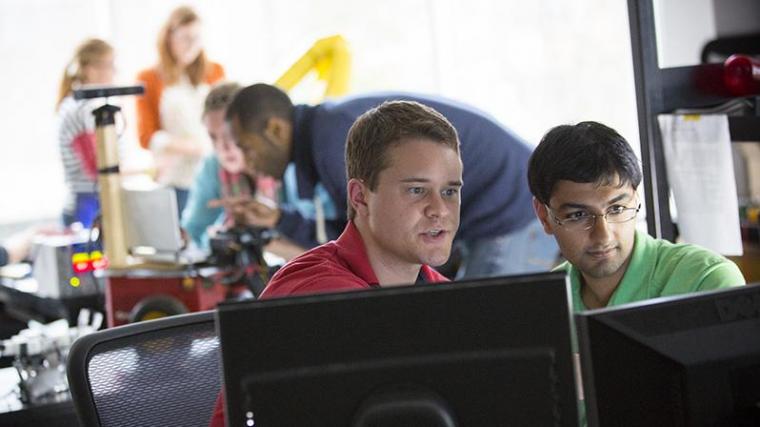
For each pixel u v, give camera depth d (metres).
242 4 9.99
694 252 2.63
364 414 1.73
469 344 1.74
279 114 6.03
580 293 2.76
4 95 10.30
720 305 1.85
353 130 2.40
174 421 2.88
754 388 1.84
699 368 1.79
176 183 8.23
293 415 1.74
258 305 1.73
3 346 4.51
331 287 2.25
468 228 6.55
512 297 1.74
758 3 4.06
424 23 9.54
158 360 2.89
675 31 4.05
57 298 5.82
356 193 2.41
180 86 8.25
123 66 10.06
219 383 2.96
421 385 1.74
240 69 10.03
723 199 3.40
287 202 6.37
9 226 10.24
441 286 1.74
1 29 10.27
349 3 9.78
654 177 3.40
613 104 9.09
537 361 1.74
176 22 8.16
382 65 9.72
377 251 2.42
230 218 6.35
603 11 9.06
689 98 3.44
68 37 10.29
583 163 2.50
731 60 3.42
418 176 2.28
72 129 7.48
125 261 5.68
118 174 5.70
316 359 1.73
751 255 3.60
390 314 1.73
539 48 9.27
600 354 1.79
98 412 2.78
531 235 6.57
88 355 2.78
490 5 9.35
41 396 4.25
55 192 10.35
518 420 1.75
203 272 5.49
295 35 9.96
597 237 2.55
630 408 1.80
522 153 6.48
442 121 2.33
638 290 2.65
